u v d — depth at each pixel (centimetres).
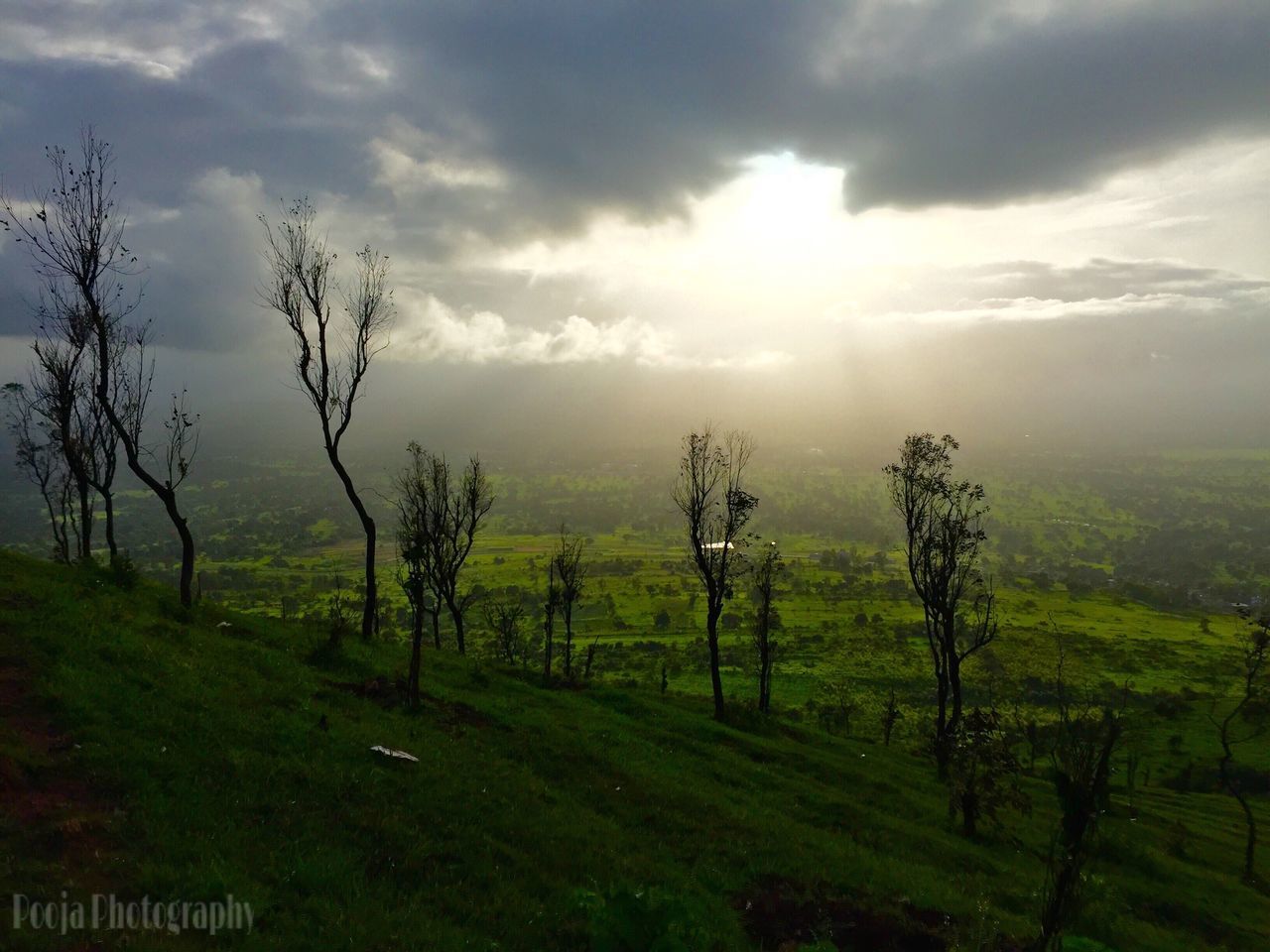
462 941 1116
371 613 3800
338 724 1895
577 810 1917
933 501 4847
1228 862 3800
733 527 4581
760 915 1633
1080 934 2027
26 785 1157
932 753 4241
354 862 1267
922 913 1817
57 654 1655
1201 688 9900
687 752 3120
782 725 4756
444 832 1494
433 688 2859
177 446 3095
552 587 6994
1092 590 19800
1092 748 1185
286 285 3462
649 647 12688
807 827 2405
